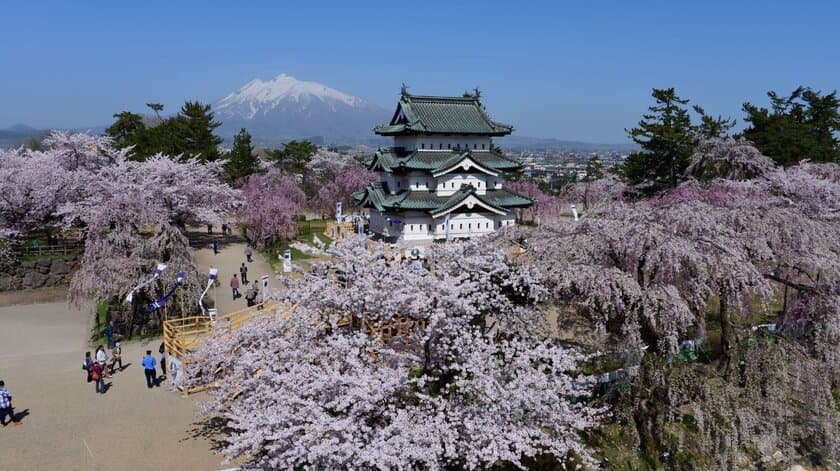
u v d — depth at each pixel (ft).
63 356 95.04
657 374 54.24
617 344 59.88
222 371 70.23
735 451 50.31
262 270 151.02
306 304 55.67
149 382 79.25
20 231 153.58
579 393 50.11
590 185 204.85
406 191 164.96
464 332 51.62
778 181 117.70
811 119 207.21
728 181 128.47
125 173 163.12
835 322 57.31
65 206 149.48
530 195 227.20
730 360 57.41
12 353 96.94
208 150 236.63
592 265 60.23
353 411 44.34
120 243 106.42
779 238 65.00
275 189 241.55
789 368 54.75
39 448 62.80
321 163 324.39
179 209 165.68
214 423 68.39
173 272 103.14
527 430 46.29
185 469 58.70
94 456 61.16
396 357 53.11
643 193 179.32
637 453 55.36
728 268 57.93
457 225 162.09
